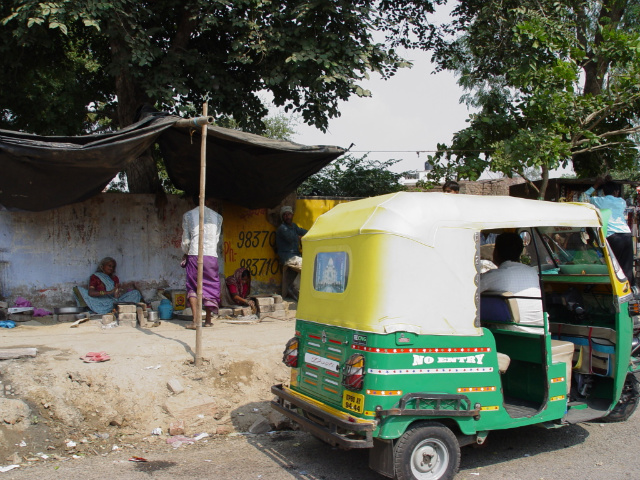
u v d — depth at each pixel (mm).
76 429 5340
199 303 6480
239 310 9117
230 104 10688
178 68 9734
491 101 12094
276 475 4578
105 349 6605
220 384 6285
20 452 4934
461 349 4246
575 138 11656
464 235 4320
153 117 7809
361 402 4023
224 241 10156
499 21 12133
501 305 5082
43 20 8070
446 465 4207
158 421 5621
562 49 11414
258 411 6023
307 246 5066
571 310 5805
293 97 11008
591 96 11219
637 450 5105
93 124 13891
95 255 8977
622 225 9133
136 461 4883
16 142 6652
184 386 6082
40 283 8562
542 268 6156
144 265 9398
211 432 5625
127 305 8258
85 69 12703
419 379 4086
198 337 6453
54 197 7688
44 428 5223
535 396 5242
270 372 6586
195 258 7941
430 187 12312
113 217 9148
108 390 5762
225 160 8680
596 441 5332
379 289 4062
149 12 9414
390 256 4086
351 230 4383
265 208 10375
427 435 4125
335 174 15133
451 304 4230
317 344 4688
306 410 4531
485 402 4359
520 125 11883
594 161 12930
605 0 14031
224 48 11117
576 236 5559
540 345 5062
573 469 4668
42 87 11898
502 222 4504
